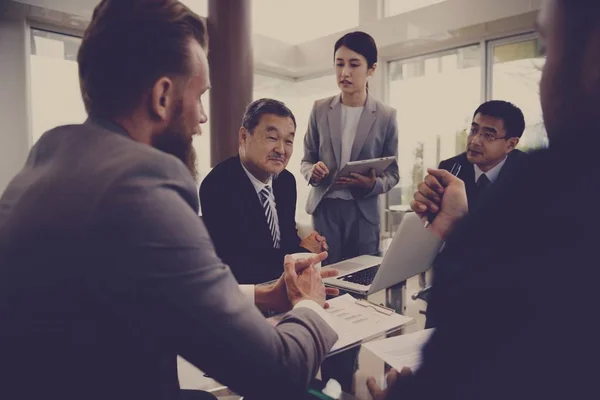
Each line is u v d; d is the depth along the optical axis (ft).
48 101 11.51
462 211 3.88
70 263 1.85
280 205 6.57
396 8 15.38
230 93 12.92
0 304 1.95
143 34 2.18
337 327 3.27
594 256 1.11
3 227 2.00
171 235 1.89
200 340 1.94
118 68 2.19
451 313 1.41
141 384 2.06
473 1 12.25
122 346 1.97
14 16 10.62
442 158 14.78
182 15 2.29
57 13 10.69
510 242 1.29
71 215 1.87
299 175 18.02
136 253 1.83
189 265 1.91
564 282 1.14
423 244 4.42
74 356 1.92
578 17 1.18
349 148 9.00
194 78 2.34
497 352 1.24
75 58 2.37
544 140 1.35
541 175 1.29
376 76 15.94
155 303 1.87
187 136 2.42
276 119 5.62
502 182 1.47
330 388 2.43
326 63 17.06
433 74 14.92
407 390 1.59
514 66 12.96
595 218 1.14
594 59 1.18
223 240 5.43
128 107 2.25
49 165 2.11
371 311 3.60
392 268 4.22
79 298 1.87
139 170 1.93
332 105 9.09
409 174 15.64
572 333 1.11
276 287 3.36
